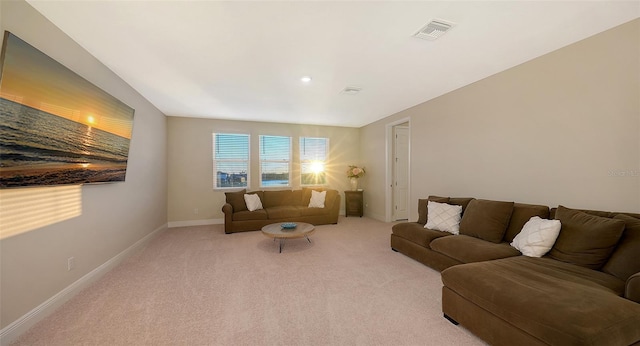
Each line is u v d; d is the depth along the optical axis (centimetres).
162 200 493
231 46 243
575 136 245
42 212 194
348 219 598
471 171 352
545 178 269
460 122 368
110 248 293
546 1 184
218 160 566
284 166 621
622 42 214
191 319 191
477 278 169
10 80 160
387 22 207
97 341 166
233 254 346
